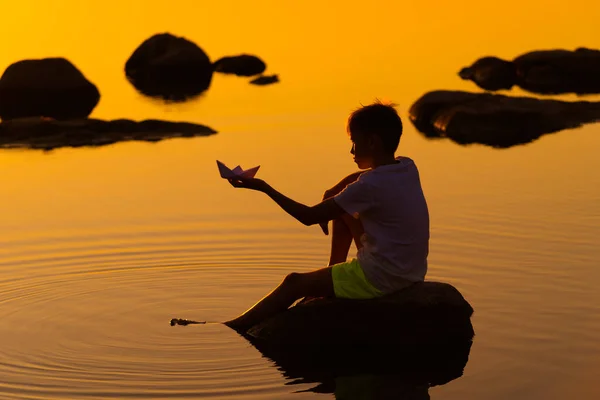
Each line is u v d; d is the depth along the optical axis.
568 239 13.11
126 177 18.50
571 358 8.92
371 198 9.66
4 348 9.48
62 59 33.59
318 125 24.11
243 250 12.93
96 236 13.83
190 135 23.61
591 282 11.21
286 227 14.09
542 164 19.05
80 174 18.97
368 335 9.65
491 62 34.47
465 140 22.56
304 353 9.32
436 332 9.61
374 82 31.58
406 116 26.33
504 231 13.59
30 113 30.88
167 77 37.94
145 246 13.23
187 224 14.40
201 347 9.46
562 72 34.81
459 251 12.60
